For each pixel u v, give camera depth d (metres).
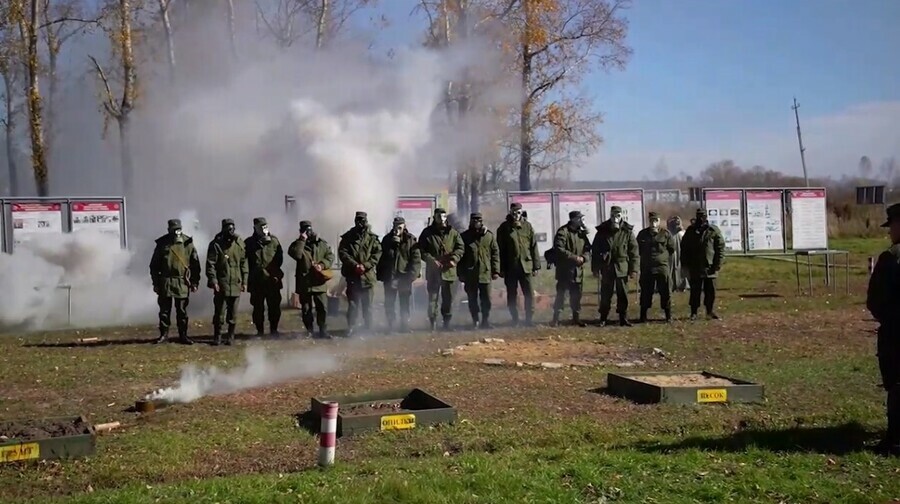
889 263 7.85
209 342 15.63
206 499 6.42
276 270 16.34
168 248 15.57
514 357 13.67
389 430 8.99
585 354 13.96
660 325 17.28
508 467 7.29
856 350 14.10
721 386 10.41
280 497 6.43
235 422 9.48
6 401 10.78
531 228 17.67
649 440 8.55
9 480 7.47
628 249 17.34
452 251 16.98
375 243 16.66
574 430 8.99
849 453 7.92
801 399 10.52
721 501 6.55
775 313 18.88
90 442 8.19
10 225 19.03
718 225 24.06
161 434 8.97
